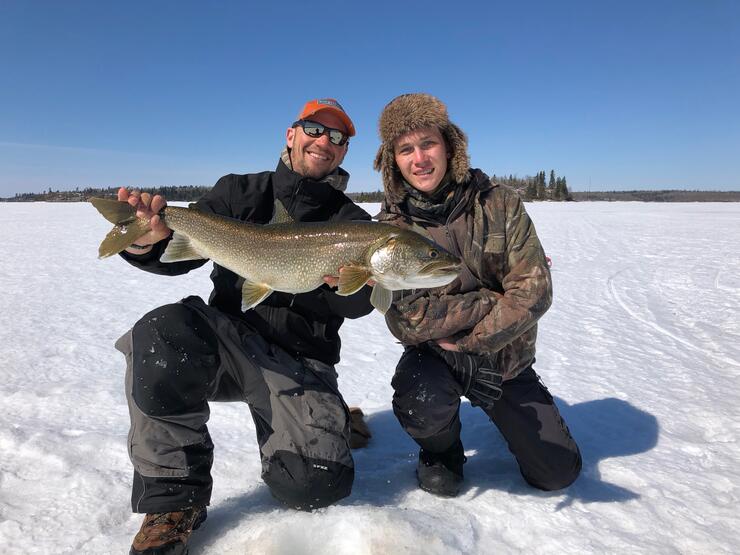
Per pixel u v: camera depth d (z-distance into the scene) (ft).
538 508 4.64
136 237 4.99
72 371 7.91
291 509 4.48
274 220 5.37
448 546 3.94
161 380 4.02
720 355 9.21
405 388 4.89
